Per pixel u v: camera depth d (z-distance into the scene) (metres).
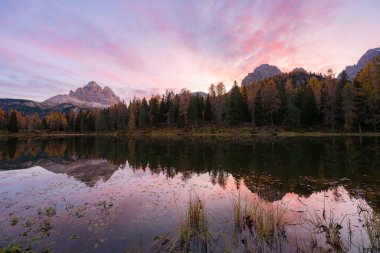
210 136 77.00
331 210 11.07
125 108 138.62
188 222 9.23
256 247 7.75
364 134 61.16
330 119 72.25
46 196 14.28
